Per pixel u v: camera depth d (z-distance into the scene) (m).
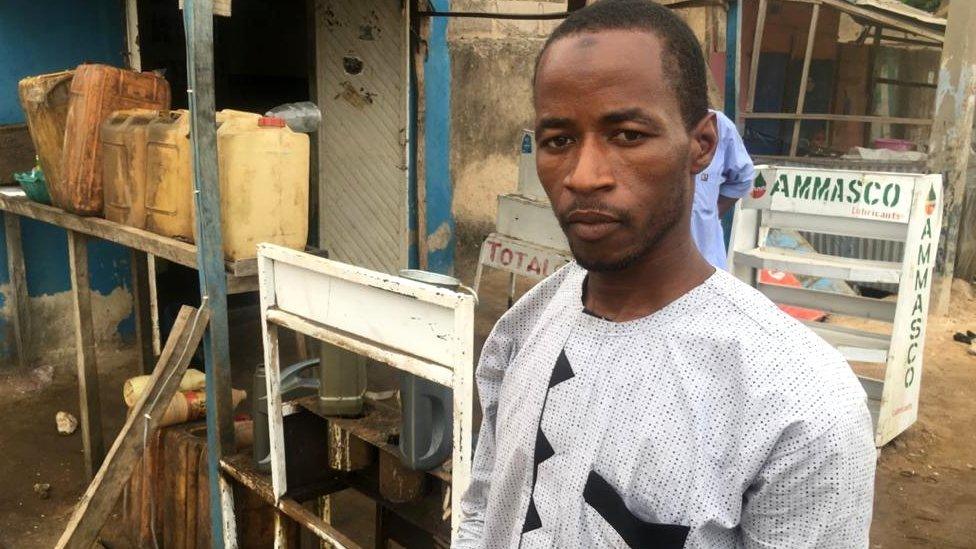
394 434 2.22
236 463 2.59
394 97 5.53
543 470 0.94
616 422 0.87
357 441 2.44
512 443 1.00
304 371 3.10
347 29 5.54
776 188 4.19
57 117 3.38
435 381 1.84
